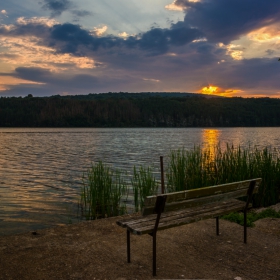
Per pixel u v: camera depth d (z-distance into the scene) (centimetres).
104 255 461
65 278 390
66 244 505
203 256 464
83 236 545
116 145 4625
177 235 553
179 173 917
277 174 896
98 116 19250
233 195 493
